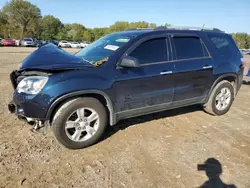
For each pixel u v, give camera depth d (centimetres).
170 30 462
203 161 360
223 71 515
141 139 423
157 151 384
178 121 509
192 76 470
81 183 305
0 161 341
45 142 400
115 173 327
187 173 330
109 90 379
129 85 397
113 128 462
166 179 317
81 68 366
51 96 338
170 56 446
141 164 349
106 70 380
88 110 378
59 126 356
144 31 445
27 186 296
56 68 346
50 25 8531
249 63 2078
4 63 1408
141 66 410
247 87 883
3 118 483
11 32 7250
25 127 449
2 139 402
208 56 500
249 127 490
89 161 353
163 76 430
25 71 359
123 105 402
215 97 523
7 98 614
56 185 300
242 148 402
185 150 390
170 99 454
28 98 341
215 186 306
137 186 303
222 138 436
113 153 376
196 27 526
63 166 338
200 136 441
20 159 349
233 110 596
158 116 532
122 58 395
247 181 317
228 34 559
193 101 496
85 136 384
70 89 347
